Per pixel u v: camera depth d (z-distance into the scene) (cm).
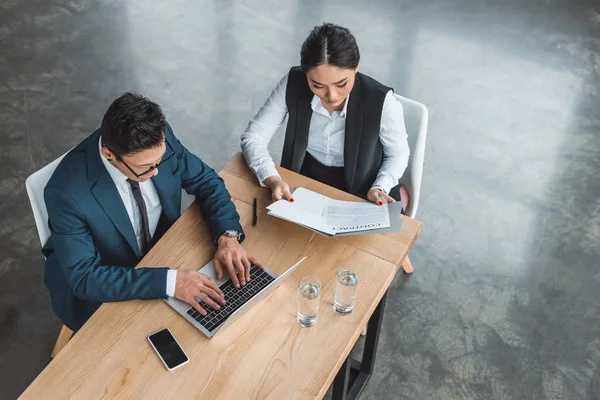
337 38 205
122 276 190
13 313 279
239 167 237
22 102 370
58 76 386
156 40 412
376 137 238
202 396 167
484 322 281
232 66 398
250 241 208
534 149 355
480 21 432
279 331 182
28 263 297
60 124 359
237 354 176
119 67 394
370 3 439
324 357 177
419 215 324
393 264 202
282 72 396
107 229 202
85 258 194
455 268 302
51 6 430
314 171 256
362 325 187
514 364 267
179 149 220
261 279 196
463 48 414
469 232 317
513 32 425
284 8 437
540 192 335
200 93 382
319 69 208
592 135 363
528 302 289
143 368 173
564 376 263
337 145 247
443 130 365
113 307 187
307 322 183
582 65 404
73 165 195
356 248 207
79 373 171
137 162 181
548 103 380
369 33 422
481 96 384
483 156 352
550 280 298
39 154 343
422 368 265
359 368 260
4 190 326
